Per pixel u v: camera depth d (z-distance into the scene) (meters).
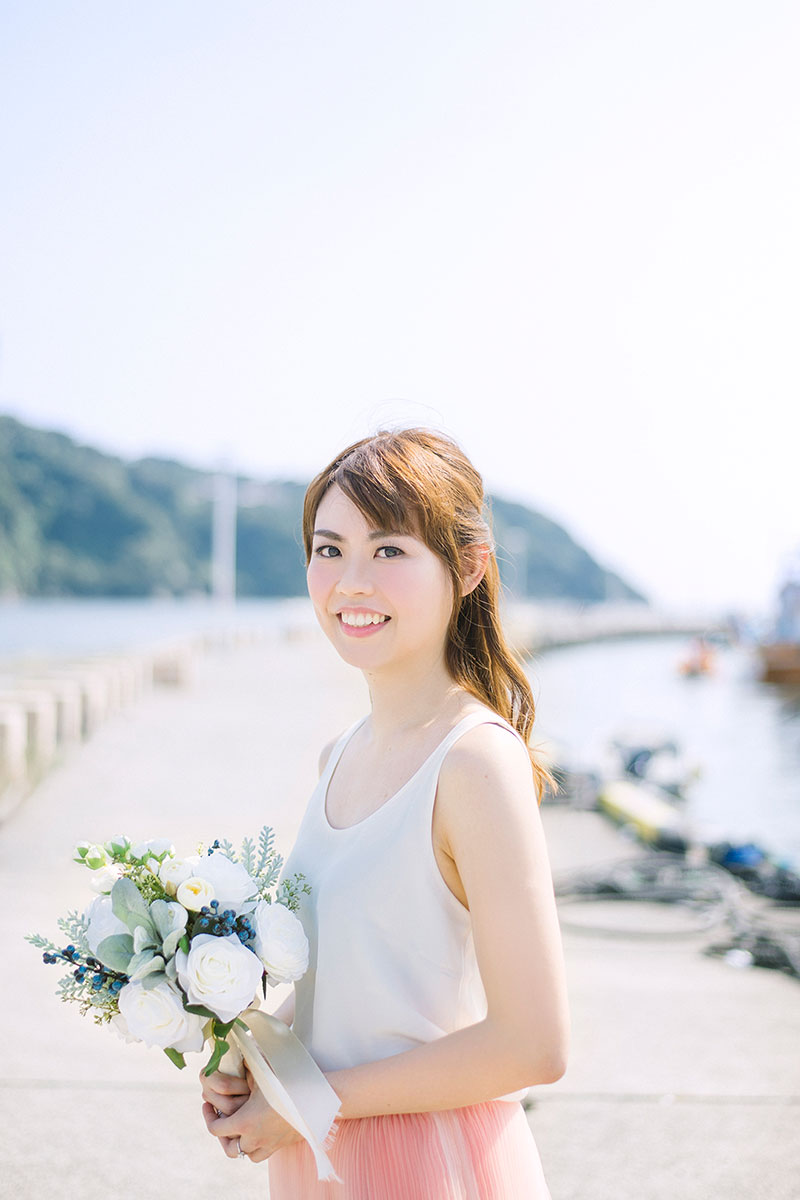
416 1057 1.47
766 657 42.50
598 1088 3.83
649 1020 4.55
